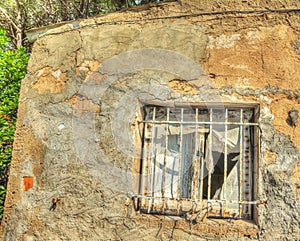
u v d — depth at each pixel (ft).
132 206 10.03
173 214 10.09
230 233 9.27
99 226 10.03
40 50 12.42
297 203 9.16
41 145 11.28
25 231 10.69
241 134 10.17
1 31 19.49
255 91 10.00
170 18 11.05
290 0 10.45
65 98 11.39
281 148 9.55
